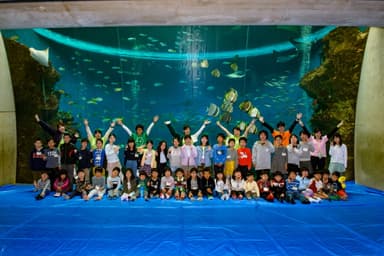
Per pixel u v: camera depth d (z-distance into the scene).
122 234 5.21
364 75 10.55
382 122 9.41
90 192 8.32
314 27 14.30
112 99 19.92
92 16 6.00
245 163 8.91
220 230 5.44
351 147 11.81
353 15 6.00
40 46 14.55
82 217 6.37
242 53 17.02
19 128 11.68
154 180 8.44
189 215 6.54
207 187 8.38
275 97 17.95
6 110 10.70
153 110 20.84
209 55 17.30
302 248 4.56
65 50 15.91
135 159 9.09
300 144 9.16
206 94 19.70
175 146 9.04
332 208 7.21
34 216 6.43
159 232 5.32
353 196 8.67
